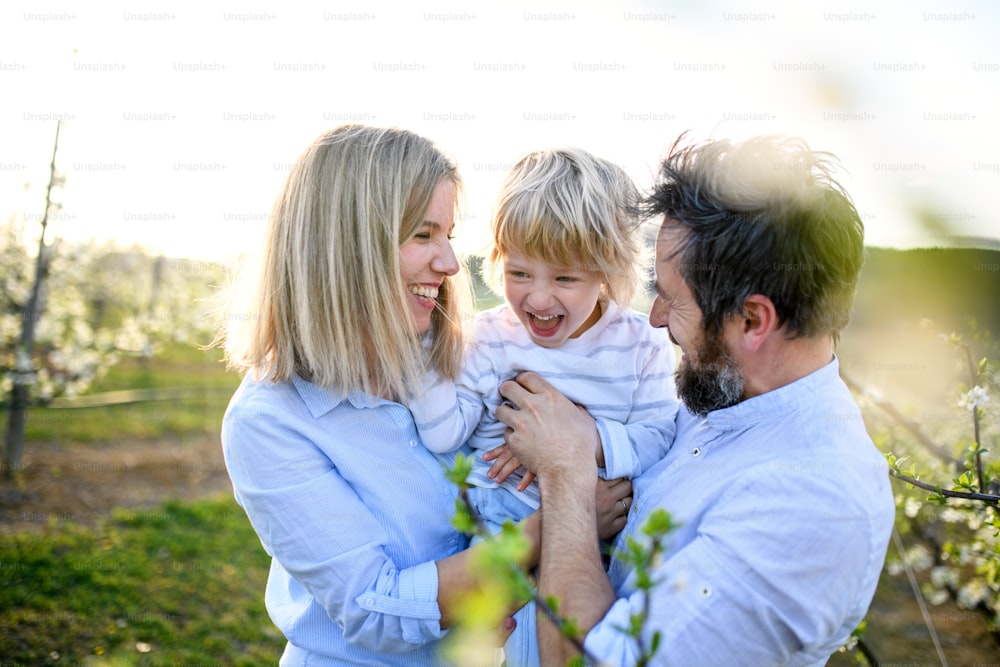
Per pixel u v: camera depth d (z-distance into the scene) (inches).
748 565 53.7
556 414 70.4
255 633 157.4
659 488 65.3
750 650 54.0
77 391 249.4
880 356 128.9
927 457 127.2
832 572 53.4
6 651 141.9
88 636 149.9
